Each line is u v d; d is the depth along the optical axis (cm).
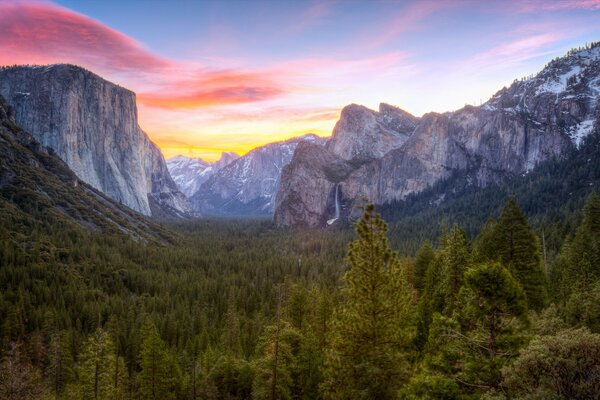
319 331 4838
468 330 2256
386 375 2214
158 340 5400
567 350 1472
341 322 2366
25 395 3189
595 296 2930
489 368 1864
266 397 3781
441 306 4150
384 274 2341
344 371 2320
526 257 3834
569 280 4688
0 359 7144
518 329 1970
